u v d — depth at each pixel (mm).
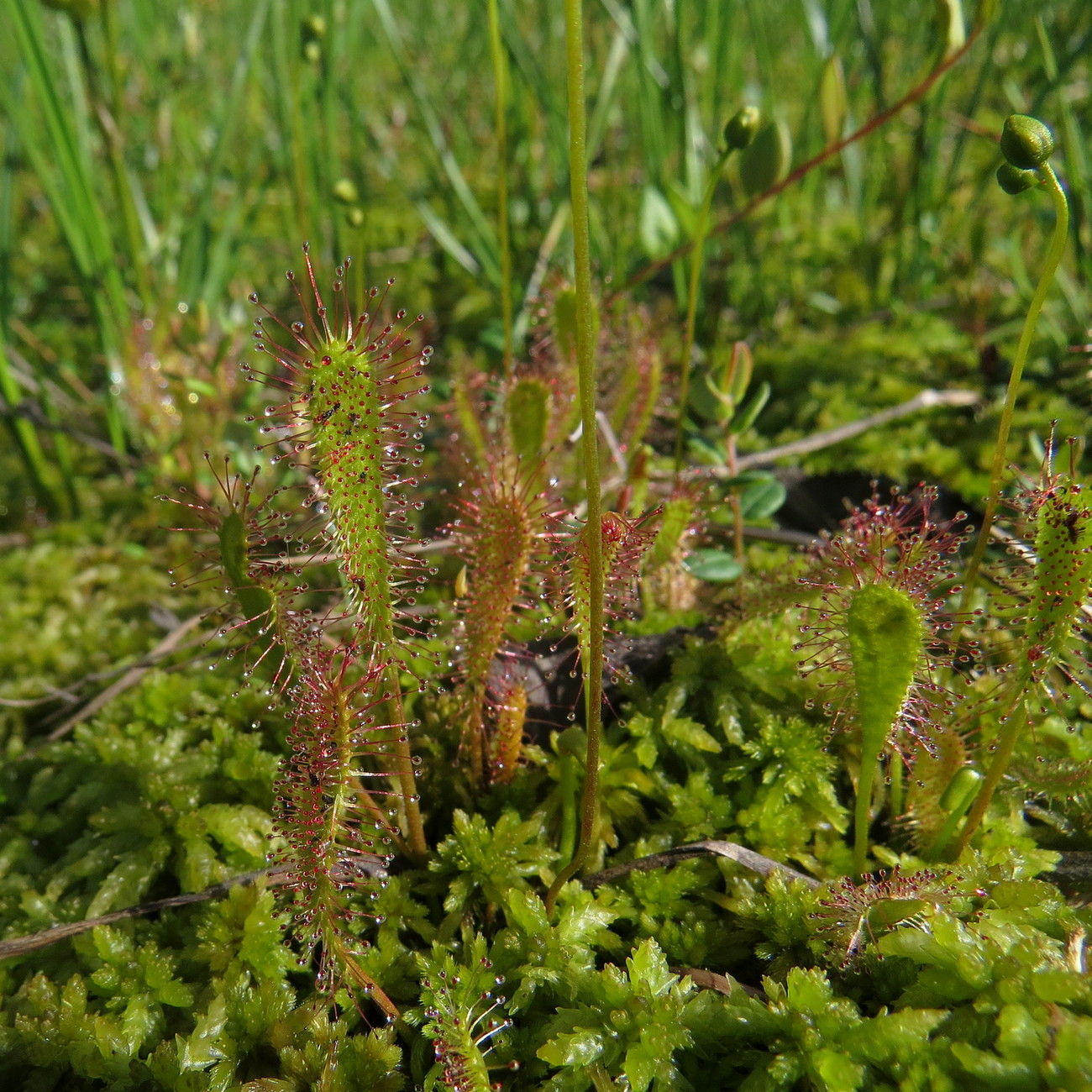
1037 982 88
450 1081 93
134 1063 103
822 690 122
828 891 107
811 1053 93
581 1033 98
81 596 184
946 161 297
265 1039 105
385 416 92
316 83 208
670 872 116
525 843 119
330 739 91
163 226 235
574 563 101
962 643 115
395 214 293
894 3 299
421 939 116
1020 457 180
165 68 233
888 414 184
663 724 128
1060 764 115
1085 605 99
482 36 303
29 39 172
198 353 188
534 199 248
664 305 200
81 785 138
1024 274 211
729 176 256
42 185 189
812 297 247
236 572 93
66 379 233
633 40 203
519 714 118
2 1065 107
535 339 202
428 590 162
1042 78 233
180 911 120
